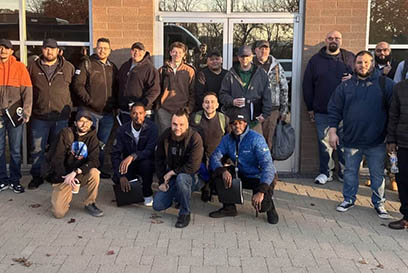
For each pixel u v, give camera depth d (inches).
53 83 260.1
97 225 209.5
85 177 220.1
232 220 217.8
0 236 195.5
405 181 207.8
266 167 210.2
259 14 295.4
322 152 281.3
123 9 287.0
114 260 173.9
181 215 210.4
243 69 253.6
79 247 185.2
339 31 289.4
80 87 267.4
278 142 265.3
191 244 189.3
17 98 251.3
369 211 233.0
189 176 212.2
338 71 274.4
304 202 245.6
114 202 242.4
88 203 223.6
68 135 218.2
